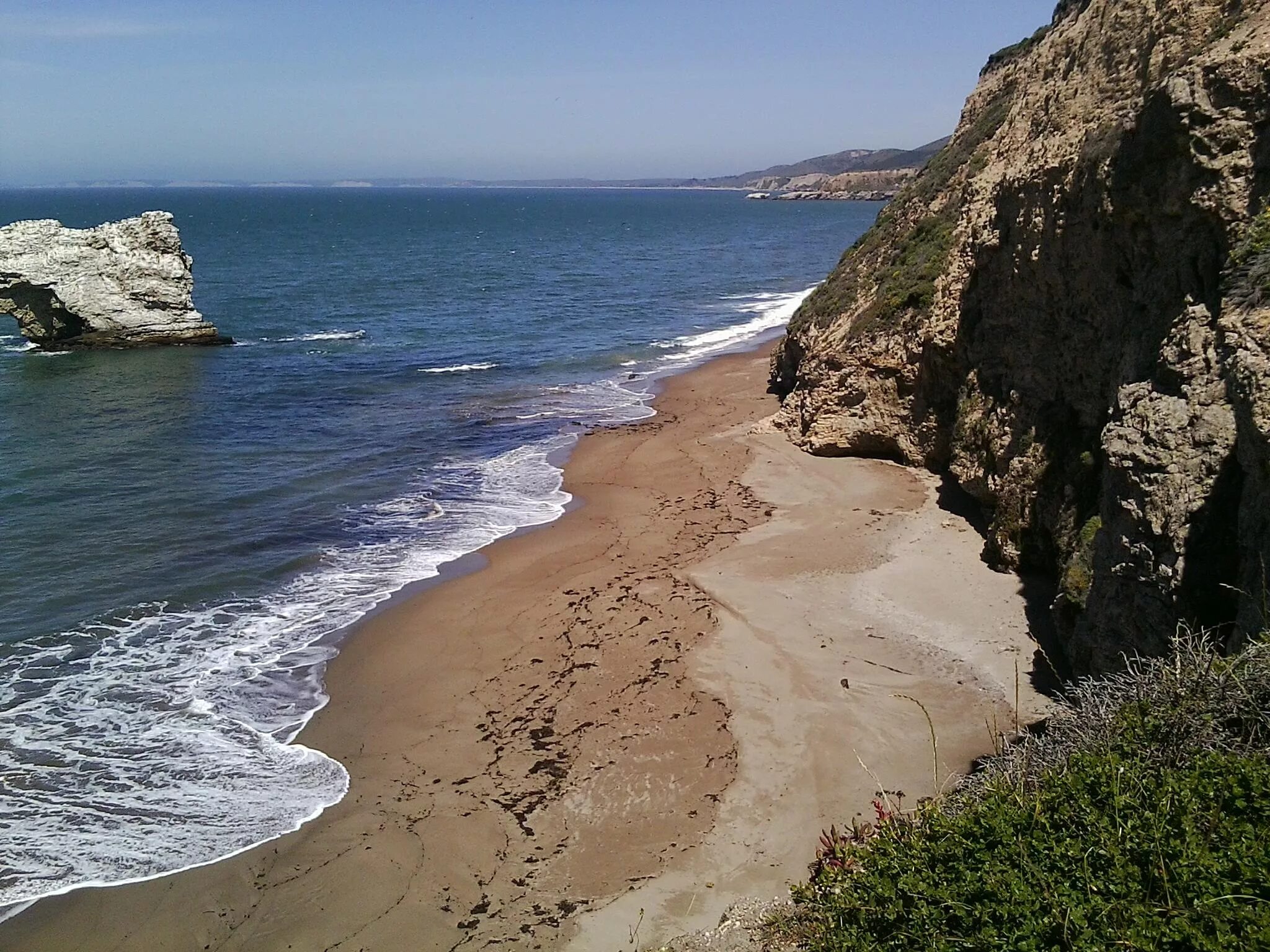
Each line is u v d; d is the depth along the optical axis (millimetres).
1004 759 8680
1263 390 8859
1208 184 11695
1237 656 7246
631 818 11156
